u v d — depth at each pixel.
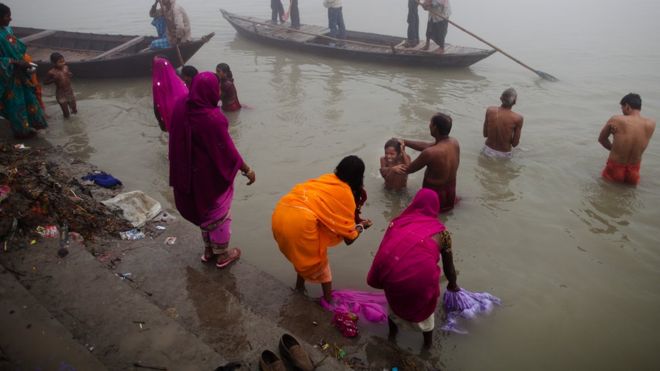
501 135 6.83
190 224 4.94
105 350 3.10
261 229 5.37
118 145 7.37
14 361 2.87
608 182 6.38
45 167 5.71
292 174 6.59
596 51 12.77
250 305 3.91
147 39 11.70
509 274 4.71
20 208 4.33
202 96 3.46
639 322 4.14
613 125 6.12
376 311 4.00
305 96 9.66
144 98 9.53
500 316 4.16
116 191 5.68
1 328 3.10
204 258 4.32
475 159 7.02
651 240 5.23
